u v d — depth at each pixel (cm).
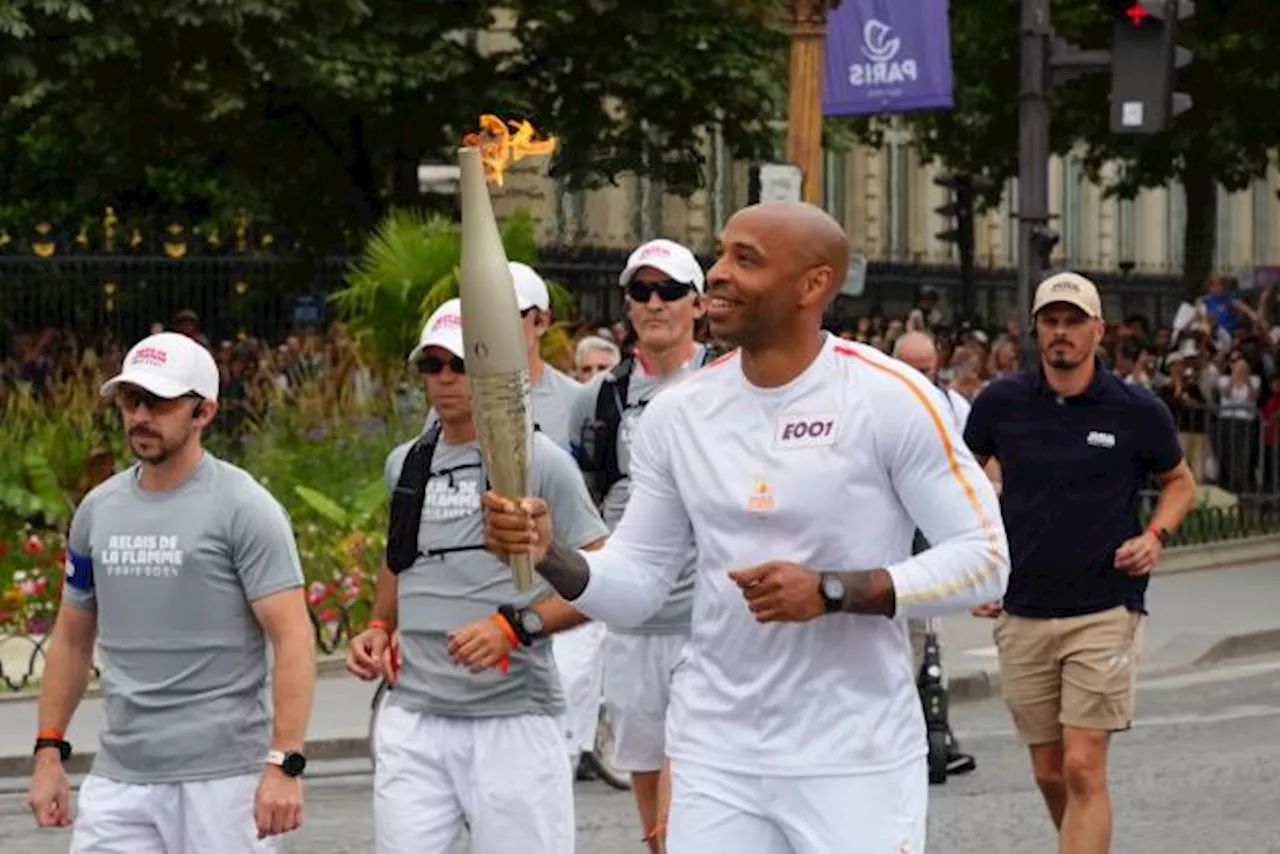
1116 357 3519
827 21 2481
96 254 3069
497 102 3778
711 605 728
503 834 933
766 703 723
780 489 716
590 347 1761
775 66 3869
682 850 732
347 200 3903
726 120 3953
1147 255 7256
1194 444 3183
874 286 5019
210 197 4191
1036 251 2369
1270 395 3378
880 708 723
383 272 2561
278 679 856
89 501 873
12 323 3034
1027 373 1166
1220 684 2127
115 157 3816
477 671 888
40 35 3375
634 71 3794
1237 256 7494
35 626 2083
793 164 2178
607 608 737
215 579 859
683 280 1153
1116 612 1145
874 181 6184
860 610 703
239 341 2992
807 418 718
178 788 859
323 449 2491
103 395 862
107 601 864
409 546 941
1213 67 4538
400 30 3656
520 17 3812
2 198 4338
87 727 1781
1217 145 4622
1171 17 2278
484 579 930
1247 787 1562
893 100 2588
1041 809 1484
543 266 3503
